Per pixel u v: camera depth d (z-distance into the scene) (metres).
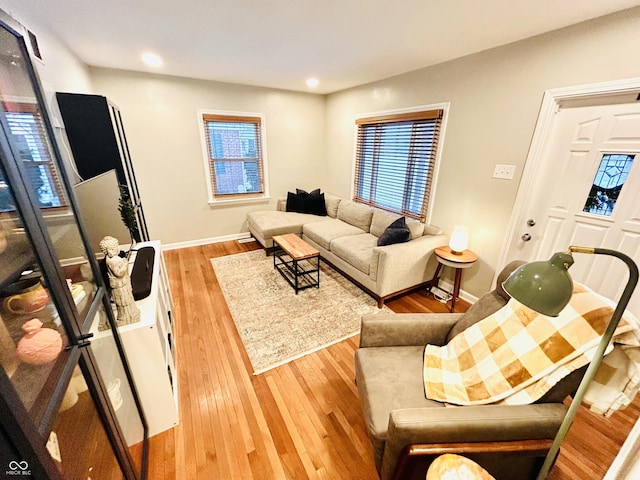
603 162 1.88
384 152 3.60
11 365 0.68
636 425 0.68
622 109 1.74
